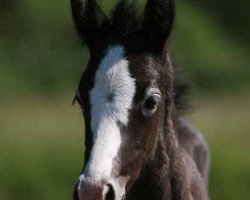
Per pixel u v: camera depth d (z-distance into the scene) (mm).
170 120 8578
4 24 31594
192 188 9273
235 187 16172
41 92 26656
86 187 7547
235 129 19797
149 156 8234
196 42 31531
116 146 7750
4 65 27906
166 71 8406
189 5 34156
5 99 25266
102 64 8008
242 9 36156
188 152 10781
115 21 8398
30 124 20375
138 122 7949
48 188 16422
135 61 8062
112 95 7848
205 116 21250
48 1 32000
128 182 7977
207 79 29953
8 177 16641
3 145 17953
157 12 8359
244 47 33938
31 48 29797
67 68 28422
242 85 29828
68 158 17062
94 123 7801
